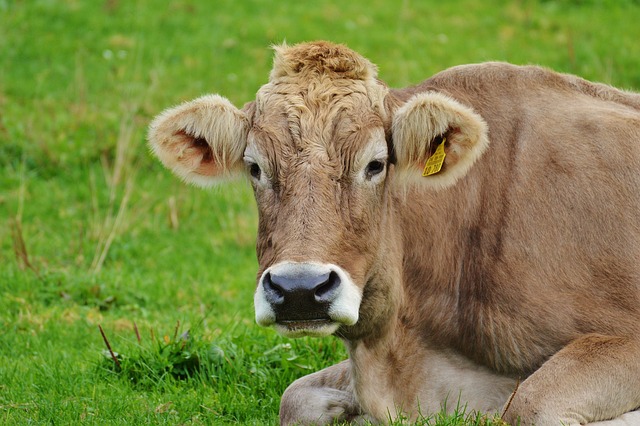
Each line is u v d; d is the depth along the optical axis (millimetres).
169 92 29250
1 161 25656
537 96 12633
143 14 34719
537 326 11562
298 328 9945
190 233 22906
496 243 11883
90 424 11930
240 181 11305
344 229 10211
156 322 16844
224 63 31719
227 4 35875
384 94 11039
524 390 10781
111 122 26922
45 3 34875
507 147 12227
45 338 16031
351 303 10016
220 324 16469
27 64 31109
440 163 10828
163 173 25297
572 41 33281
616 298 11531
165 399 13109
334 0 36906
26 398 13016
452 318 12016
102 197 24031
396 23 34875
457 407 11406
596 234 11719
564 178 11922
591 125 12258
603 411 10891
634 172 11984
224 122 10914
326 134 10383
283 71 10922
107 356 14445
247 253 22094
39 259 20234
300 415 12016
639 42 33375
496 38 33906
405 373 11945
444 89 12641
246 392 13445
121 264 20656
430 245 12094
